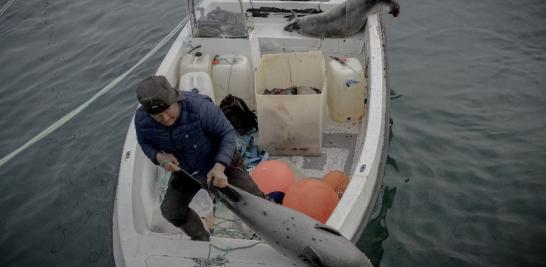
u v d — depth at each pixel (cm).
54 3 930
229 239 284
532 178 458
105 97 636
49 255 434
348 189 315
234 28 480
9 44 802
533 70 626
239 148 443
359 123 475
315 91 457
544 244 394
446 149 500
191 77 438
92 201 488
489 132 522
